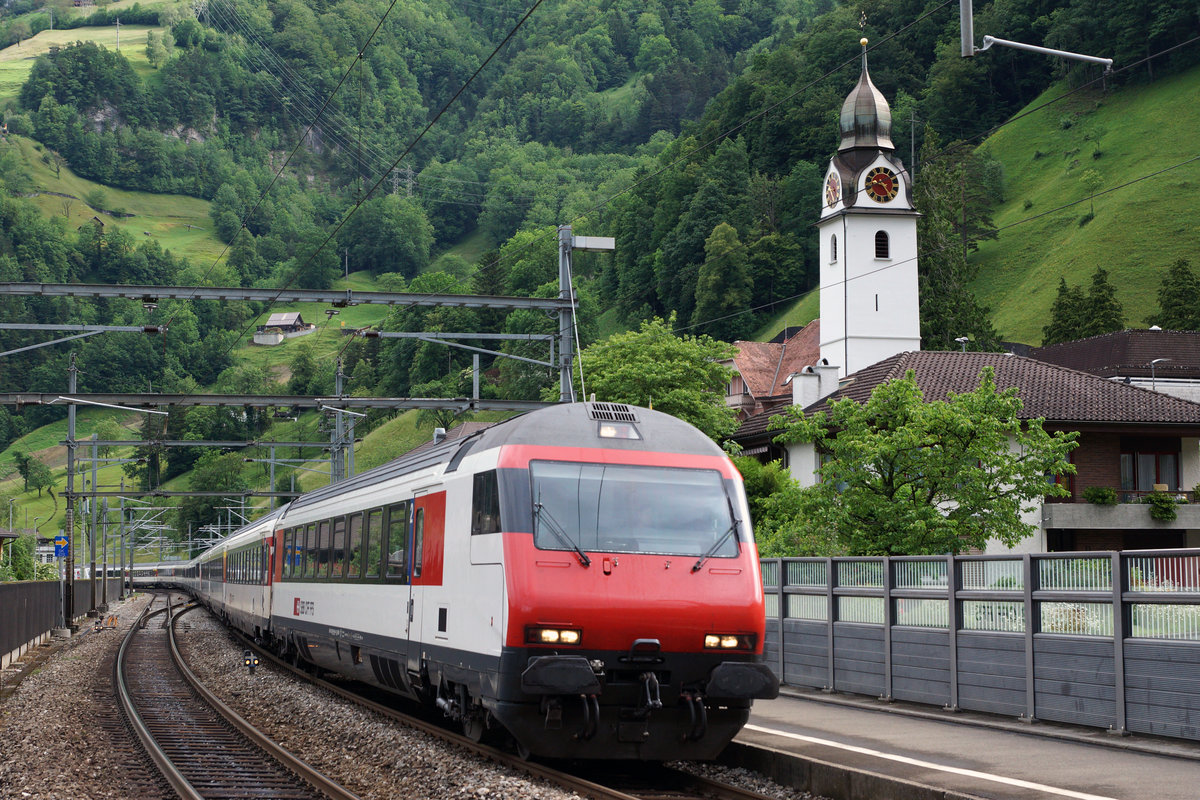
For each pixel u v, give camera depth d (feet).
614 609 37.68
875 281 222.69
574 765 41.45
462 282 554.46
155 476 462.19
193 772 42.91
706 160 467.52
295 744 50.39
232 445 128.26
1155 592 37.60
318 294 79.56
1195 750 35.27
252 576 100.32
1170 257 347.56
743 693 38.14
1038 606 42.98
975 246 403.75
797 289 424.05
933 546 80.18
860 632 54.13
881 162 222.48
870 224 222.69
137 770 43.93
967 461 81.87
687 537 39.65
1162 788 30.37
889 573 52.16
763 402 232.53
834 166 224.94
